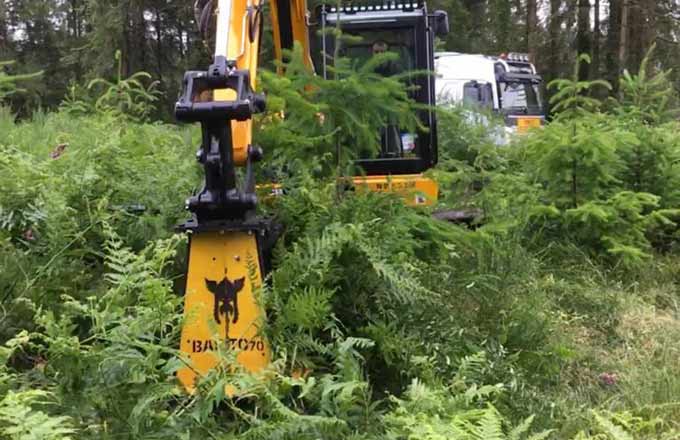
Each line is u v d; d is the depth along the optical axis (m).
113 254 3.24
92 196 4.39
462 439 2.52
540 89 14.98
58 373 2.84
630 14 20.36
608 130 7.16
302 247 3.71
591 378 4.14
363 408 3.02
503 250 4.71
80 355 2.82
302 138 4.23
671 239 7.35
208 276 3.22
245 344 3.17
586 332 5.00
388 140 5.98
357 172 4.91
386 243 3.97
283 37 5.54
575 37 22.14
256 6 4.13
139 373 2.79
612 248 6.53
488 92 13.45
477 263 4.53
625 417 3.23
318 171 4.39
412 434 2.59
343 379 3.06
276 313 3.24
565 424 3.38
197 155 3.32
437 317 3.82
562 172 6.87
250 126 3.65
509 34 25.66
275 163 4.27
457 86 13.25
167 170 4.71
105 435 2.70
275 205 4.16
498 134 7.04
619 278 6.35
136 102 9.23
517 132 7.75
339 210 4.13
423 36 6.08
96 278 4.05
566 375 4.17
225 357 2.92
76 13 27.39
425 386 3.15
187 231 3.24
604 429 3.12
